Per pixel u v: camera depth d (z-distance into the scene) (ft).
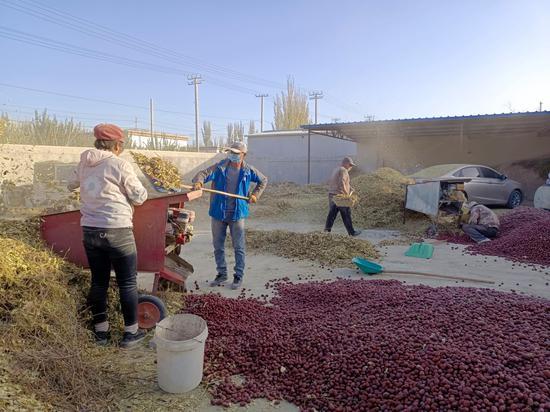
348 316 13.64
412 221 36.42
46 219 13.58
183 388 9.99
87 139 55.16
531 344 10.61
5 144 32.68
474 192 42.01
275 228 37.22
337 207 31.71
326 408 9.41
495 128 64.08
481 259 24.23
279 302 16.34
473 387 8.93
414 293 15.57
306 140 86.43
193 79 129.18
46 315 10.94
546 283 19.30
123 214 11.57
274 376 10.69
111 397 9.54
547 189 39.04
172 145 73.41
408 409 8.80
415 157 74.79
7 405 7.88
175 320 11.03
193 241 29.71
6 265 11.10
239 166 18.58
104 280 11.97
